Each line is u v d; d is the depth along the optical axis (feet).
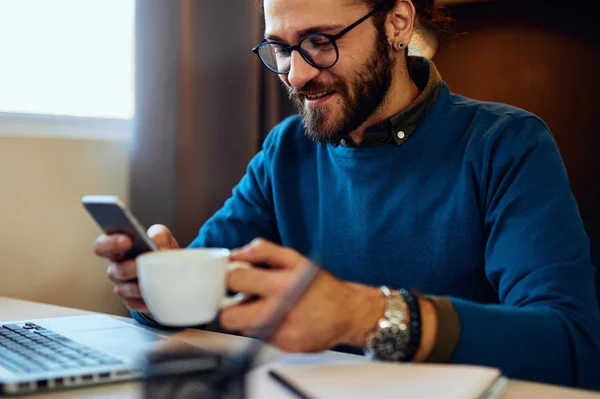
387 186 4.21
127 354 2.84
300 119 4.85
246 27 6.38
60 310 4.34
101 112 6.03
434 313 2.72
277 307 2.49
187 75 5.97
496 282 3.63
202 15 6.07
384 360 2.69
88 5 5.93
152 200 5.76
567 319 2.98
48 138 5.53
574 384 2.90
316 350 2.59
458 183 4.02
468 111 4.25
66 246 5.68
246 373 2.30
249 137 6.46
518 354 2.74
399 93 4.34
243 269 2.55
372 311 2.67
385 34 4.09
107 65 6.06
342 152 4.37
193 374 2.22
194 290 2.40
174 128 5.88
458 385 2.25
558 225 3.44
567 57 8.32
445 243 3.98
